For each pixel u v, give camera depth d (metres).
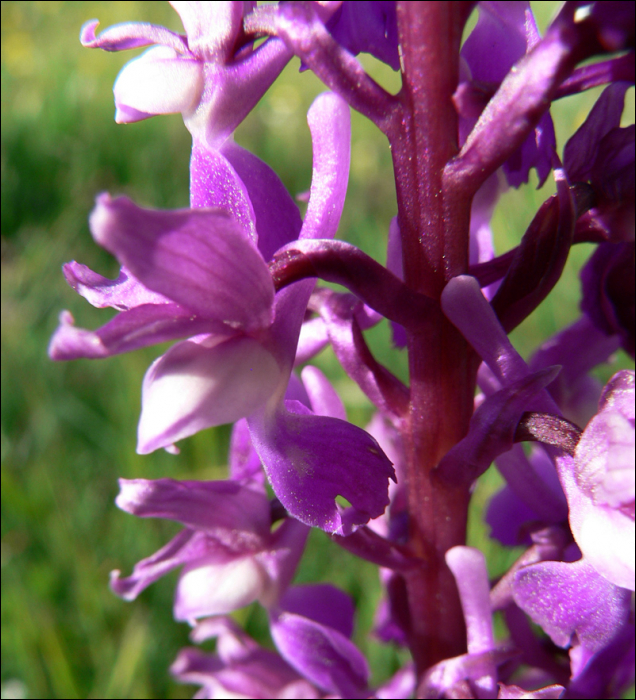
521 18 0.06
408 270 0.05
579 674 0.06
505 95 0.05
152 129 0.25
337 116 0.05
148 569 0.07
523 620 0.07
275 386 0.05
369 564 0.12
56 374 0.16
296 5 0.05
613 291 0.06
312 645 0.07
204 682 0.08
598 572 0.05
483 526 0.12
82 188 0.23
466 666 0.06
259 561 0.07
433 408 0.06
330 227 0.05
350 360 0.06
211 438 0.14
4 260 0.20
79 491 0.14
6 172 0.23
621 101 0.05
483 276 0.06
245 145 0.25
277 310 0.05
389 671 0.11
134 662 0.11
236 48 0.05
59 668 0.11
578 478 0.05
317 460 0.05
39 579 0.12
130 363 0.15
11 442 0.15
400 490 0.08
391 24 0.06
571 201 0.05
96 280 0.05
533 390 0.05
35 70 0.30
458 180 0.05
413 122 0.05
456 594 0.06
